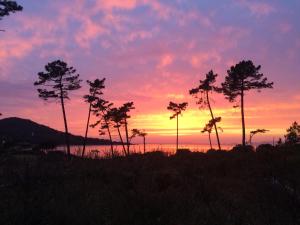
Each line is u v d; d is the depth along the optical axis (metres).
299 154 21.27
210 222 10.64
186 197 12.03
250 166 19.64
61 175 13.97
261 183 15.89
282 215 12.26
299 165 18.44
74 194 11.62
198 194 12.91
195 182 14.40
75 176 14.09
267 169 18.34
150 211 10.44
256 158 21.27
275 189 14.84
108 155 20.38
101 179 14.05
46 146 33.59
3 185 12.29
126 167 16.73
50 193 11.47
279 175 17.22
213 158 22.77
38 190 11.66
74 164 16.59
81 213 9.94
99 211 10.36
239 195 13.99
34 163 16.45
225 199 13.06
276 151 22.97
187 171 17.48
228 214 11.48
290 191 14.62
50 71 55.16
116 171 15.16
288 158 20.16
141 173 15.05
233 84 48.53
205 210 11.34
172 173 14.43
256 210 12.41
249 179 16.95
